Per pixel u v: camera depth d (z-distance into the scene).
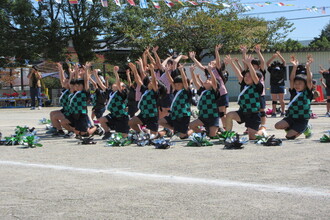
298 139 8.90
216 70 10.31
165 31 34.62
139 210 4.22
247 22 35.59
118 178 5.63
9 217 4.12
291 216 3.94
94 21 33.53
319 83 28.41
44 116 19.25
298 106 8.77
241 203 4.37
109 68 38.75
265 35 36.00
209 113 9.29
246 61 8.88
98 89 12.16
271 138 8.16
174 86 9.61
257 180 5.30
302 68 10.13
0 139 9.55
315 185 4.99
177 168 6.19
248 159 6.71
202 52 38.00
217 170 5.96
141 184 5.27
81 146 8.92
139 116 9.82
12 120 17.08
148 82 10.05
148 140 8.87
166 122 9.65
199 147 8.23
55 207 4.40
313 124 12.09
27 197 4.80
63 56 33.38
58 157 7.50
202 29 34.25
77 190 5.05
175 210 4.19
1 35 32.47
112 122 10.06
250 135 9.02
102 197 4.72
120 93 10.02
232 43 34.16
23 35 32.56
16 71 36.25
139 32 34.22
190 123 9.56
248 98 8.93
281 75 15.23
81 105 10.42
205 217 3.97
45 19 33.19
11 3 32.62
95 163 6.80
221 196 4.64
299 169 5.86
